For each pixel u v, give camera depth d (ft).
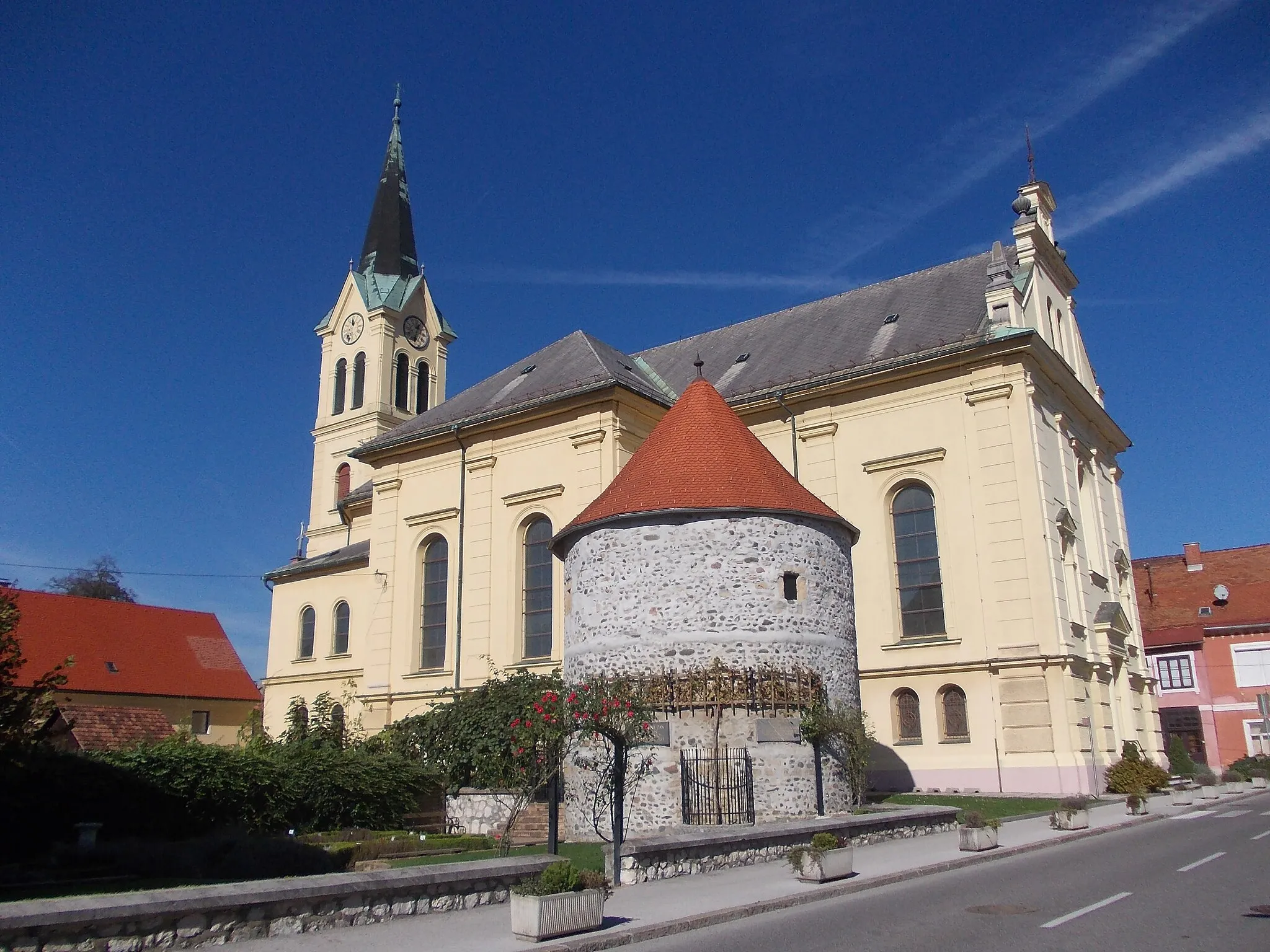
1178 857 56.54
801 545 80.59
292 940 38.37
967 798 99.66
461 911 45.29
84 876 59.47
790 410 125.90
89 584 259.39
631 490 83.71
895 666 111.14
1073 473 121.29
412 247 226.17
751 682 75.20
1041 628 103.35
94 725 129.29
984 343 110.42
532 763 66.39
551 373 134.31
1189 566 205.16
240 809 75.31
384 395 207.41
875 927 38.55
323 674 156.46
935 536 113.29
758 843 60.75
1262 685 184.75
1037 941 34.53
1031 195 137.28
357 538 167.73
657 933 40.27
